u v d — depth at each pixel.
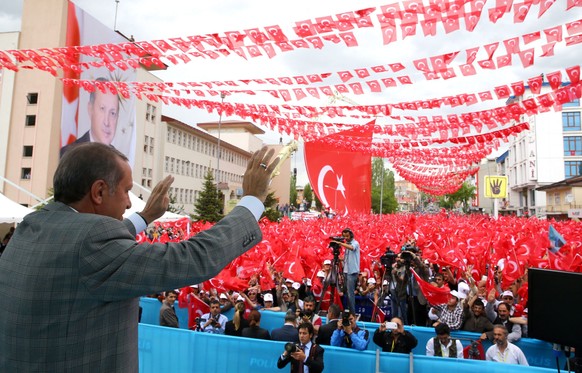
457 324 6.21
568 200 39.38
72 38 18.73
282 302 8.06
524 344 5.73
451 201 70.75
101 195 1.52
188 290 7.45
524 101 6.09
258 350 5.23
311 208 62.97
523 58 4.11
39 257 1.36
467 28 3.55
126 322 1.45
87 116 19.73
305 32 4.18
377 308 7.47
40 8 23.94
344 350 5.13
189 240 1.42
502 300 6.79
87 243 1.35
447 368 4.75
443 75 4.77
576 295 3.01
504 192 36.47
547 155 47.09
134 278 1.31
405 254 7.38
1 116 24.55
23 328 1.32
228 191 50.06
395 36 3.82
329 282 8.12
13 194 24.02
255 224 1.53
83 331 1.33
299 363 4.75
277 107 7.79
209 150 48.56
